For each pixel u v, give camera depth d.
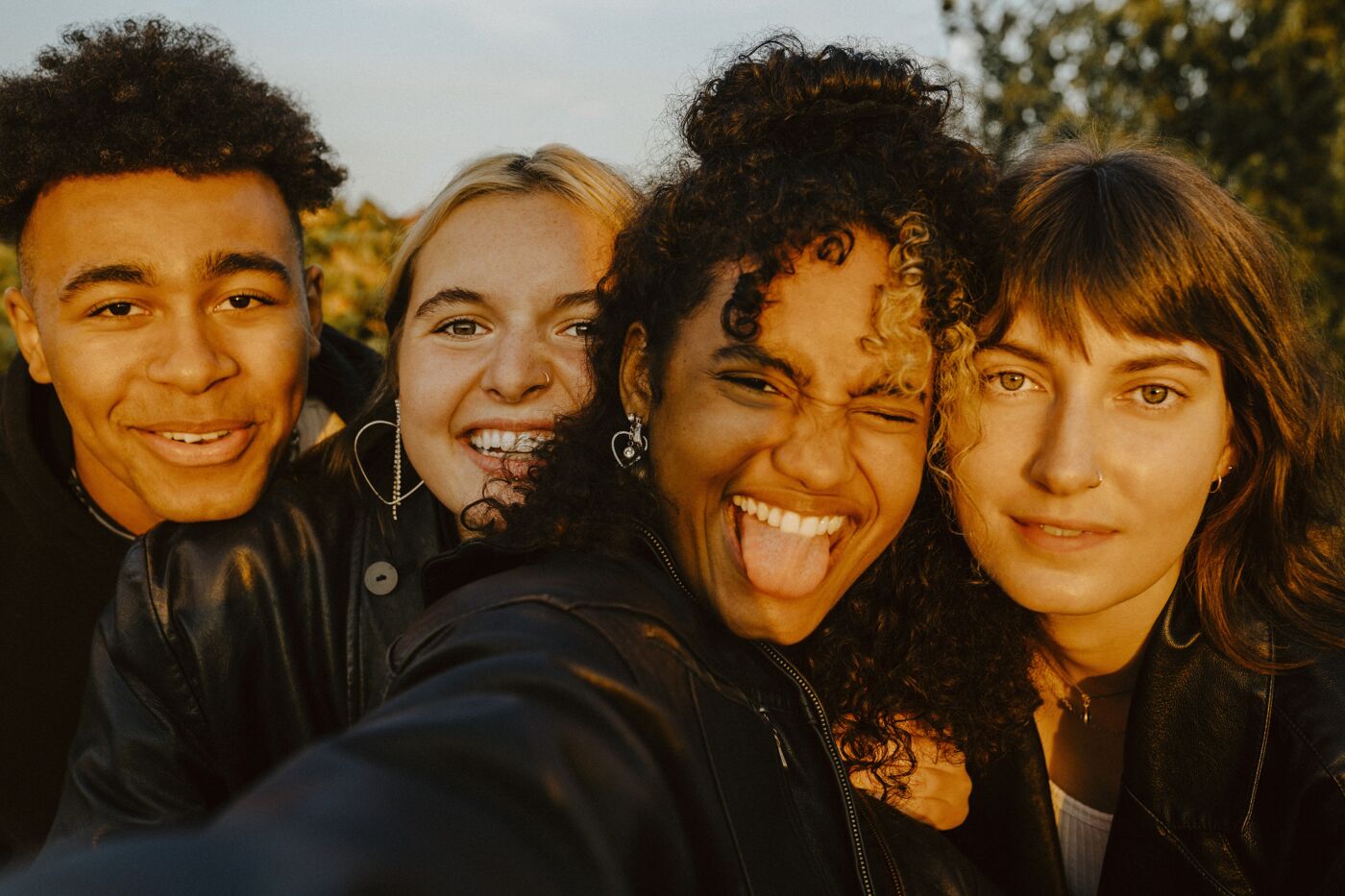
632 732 0.29
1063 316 0.53
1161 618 0.60
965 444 0.55
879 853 0.50
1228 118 3.77
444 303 0.68
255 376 0.68
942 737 0.62
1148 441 0.54
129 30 0.68
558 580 0.40
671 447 0.47
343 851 0.20
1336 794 0.55
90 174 0.65
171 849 0.19
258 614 0.66
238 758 0.65
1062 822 0.70
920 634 0.60
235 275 0.67
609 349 0.52
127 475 0.69
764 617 0.47
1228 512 0.60
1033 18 4.19
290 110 0.74
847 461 0.46
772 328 0.44
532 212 0.69
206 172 0.66
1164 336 0.53
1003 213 0.52
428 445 0.68
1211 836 0.59
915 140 0.48
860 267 0.45
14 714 0.81
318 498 0.70
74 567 0.81
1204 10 3.92
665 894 0.28
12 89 0.67
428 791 0.22
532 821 0.23
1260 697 0.58
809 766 0.46
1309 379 0.60
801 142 0.47
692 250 0.47
